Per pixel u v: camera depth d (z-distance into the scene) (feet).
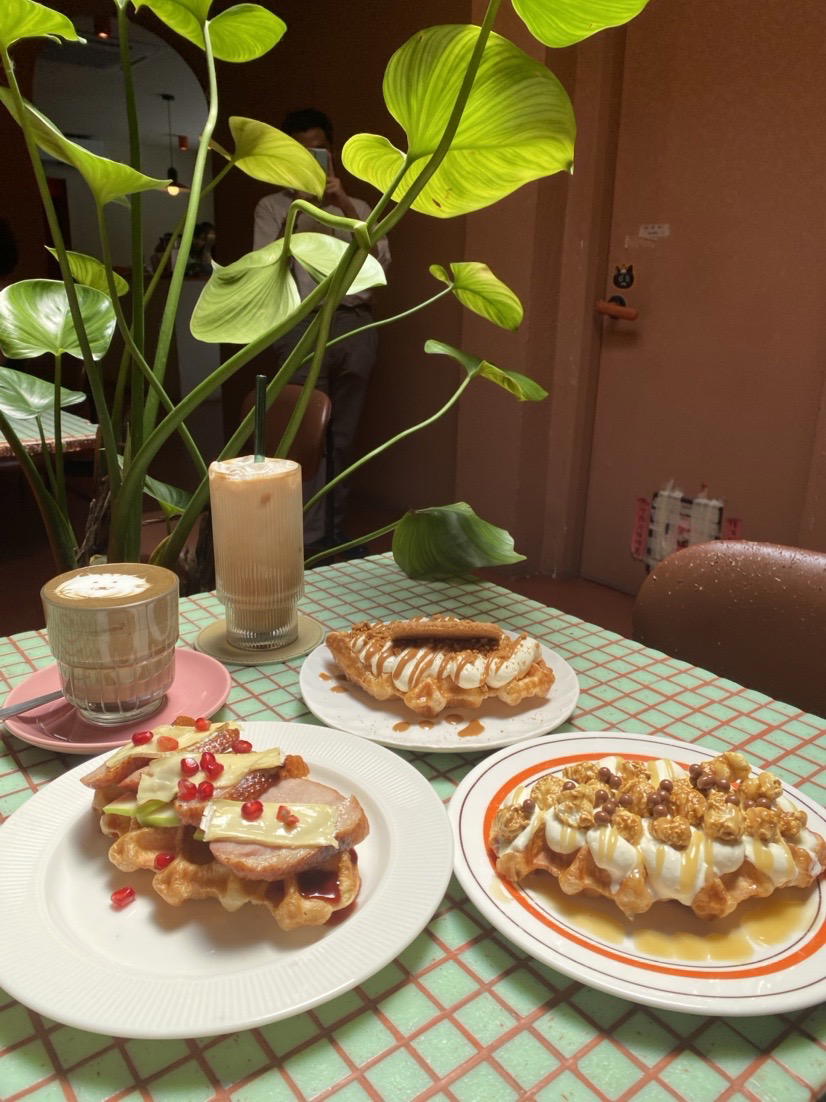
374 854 1.34
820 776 1.67
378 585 2.76
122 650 1.68
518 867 1.26
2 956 1.09
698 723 1.88
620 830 1.24
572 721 1.88
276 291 2.55
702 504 6.39
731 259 5.82
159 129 19.04
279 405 5.51
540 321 6.79
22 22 1.92
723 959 1.14
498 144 2.02
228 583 2.15
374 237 2.19
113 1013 1.00
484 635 1.97
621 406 6.85
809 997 1.05
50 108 17.37
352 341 7.89
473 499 7.68
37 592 6.39
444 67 1.88
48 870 1.29
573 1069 1.03
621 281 6.54
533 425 7.10
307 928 1.19
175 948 1.16
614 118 6.25
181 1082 1.01
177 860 1.26
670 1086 1.01
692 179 5.91
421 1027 1.09
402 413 9.10
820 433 5.39
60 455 2.98
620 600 7.03
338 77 8.70
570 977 1.09
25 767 1.65
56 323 2.79
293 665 2.14
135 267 2.67
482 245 6.89
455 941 1.24
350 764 1.54
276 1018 1.00
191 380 13.14
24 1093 0.99
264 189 10.14
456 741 1.68
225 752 1.44
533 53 6.08
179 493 3.38
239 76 10.23
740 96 5.51
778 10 5.20
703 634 2.54
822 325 5.39
